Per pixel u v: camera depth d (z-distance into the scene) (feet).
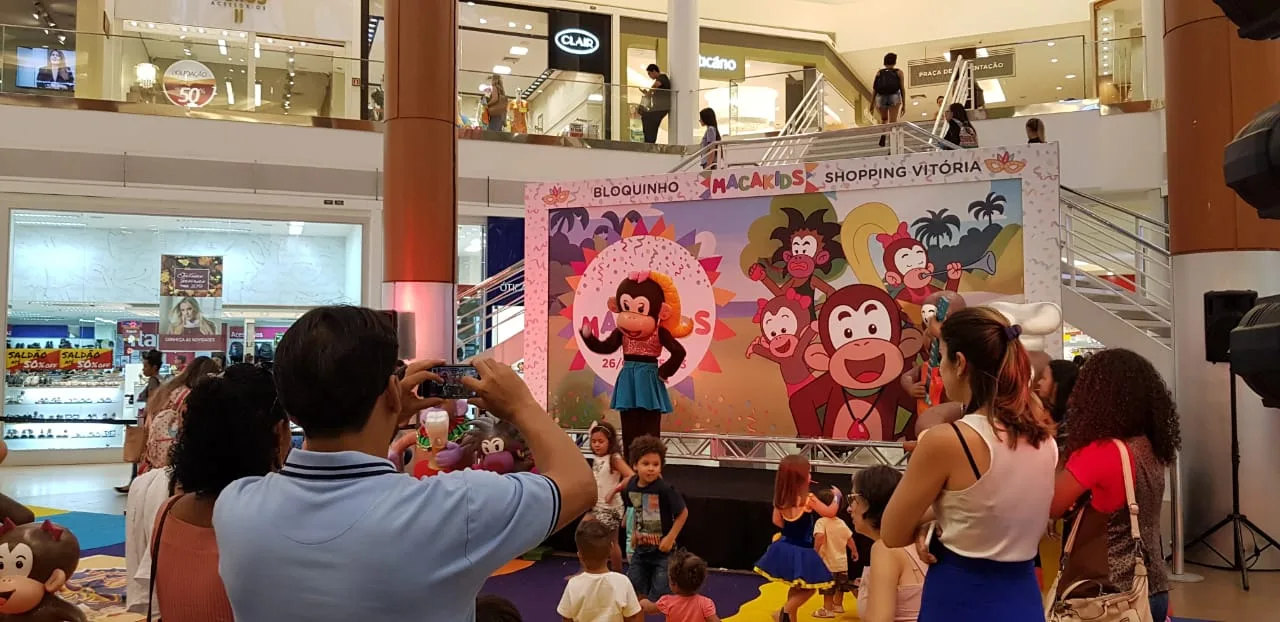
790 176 24.53
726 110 44.88
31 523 11.69
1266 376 5.51
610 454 19.10
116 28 45.52
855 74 64.18
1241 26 5.81
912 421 23.08
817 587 15.44
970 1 60.54
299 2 48.78
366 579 4.17
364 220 41.91
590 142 44.50
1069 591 8.46
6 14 42.39
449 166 27.89
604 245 26.50
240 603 4.40
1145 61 39.32
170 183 38.91
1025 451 7.27
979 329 7.45
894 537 7.53
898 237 23.50
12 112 37.11
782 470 16.01
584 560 12.96
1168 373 24.72
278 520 4.35
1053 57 40.68
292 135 40.78
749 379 24.71
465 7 58.85
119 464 39.81
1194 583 19.72
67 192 37.63
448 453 21.15
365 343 4.58
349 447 4.63
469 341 38.32
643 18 62.18
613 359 26.22
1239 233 21.67
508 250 43.68
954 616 7.22
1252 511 21.27
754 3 63.36
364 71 42.06
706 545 20.70
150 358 33.71
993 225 22.65
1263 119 5.64
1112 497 8.32
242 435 7.04
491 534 4.36
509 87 44.14
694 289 25.41
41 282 38.99
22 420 32.01
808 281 24.30
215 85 39.88
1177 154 22.59
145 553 16.53
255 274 42.24
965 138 34.45
